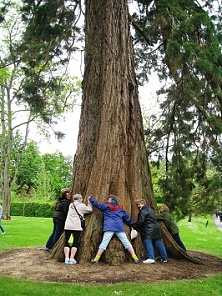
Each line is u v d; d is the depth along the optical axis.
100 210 9.01
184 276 8.23
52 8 11.65
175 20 10.99
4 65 12.28
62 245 9.08
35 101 12.36
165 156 13.98
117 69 10.09
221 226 33.94
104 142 9.66
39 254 10.00
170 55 10.80
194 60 10.26
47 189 47.84
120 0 10.58
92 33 10.73
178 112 13.45
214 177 12.16
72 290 6.64
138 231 9.38
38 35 11.60
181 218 13.49
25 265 8.63
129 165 9.83
